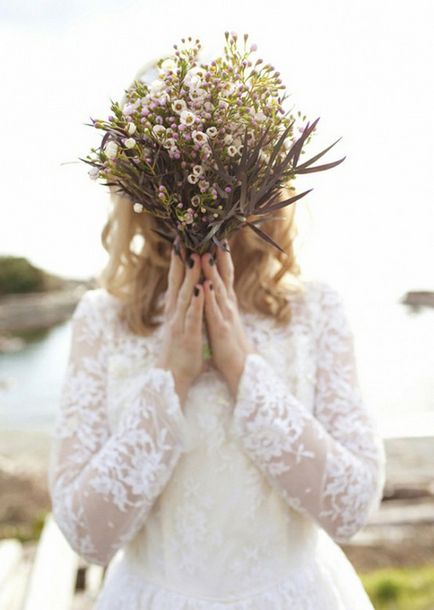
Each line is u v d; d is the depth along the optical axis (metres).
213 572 1.41
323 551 1.54
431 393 12.41
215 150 1.20
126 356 1.49
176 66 1.23
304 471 1.33
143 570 1.46
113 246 1.56
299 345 1.47
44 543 3.05
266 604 1.40
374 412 1.48
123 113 1.22
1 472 8.80
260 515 1.42
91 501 1.34
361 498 1.35
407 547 4.79
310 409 1.46
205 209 1.23
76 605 3.16
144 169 1.22
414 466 6.19
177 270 1.40
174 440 1.37
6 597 2.96
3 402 15.71
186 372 1.39
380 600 3.81
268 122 1.21
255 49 1.20
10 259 33.69
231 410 1.42
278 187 1.24
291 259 1.54
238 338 1.42
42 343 24.58
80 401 1.46
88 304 1.55
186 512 1.42
